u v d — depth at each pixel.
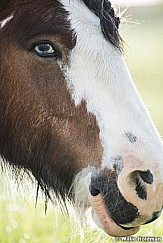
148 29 55.97
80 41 9.88
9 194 11.59
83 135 10.00
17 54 10.20
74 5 10.05
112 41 9.96
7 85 10.35
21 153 10.71
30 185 11.12
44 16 10.02
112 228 9.96
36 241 14.58
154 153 9.66
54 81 10.07
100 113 9.85
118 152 9.73
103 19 9.95
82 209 10.55
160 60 44.19
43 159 10.54
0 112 10.55
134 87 10.01
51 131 10.25
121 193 9.64
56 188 10.70
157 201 9.61
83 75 9.91
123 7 10.97
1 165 11.10
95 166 9.93
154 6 55.12
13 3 10.28
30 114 10.34
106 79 9.85
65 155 10.23
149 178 9.57
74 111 10.00
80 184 10.23
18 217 15.70
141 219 9.70
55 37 9.95
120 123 9.78
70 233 13.62
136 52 45.50
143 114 9.88
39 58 10.09
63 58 9.98
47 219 15.46
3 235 14.91
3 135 10.72
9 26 10.23
